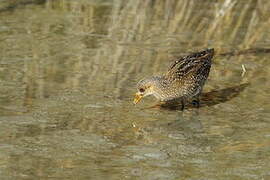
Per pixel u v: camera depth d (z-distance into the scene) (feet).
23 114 64.59
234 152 58.65
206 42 85.87
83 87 71.10
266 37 88.28
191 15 94.94
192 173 54.75
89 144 59.31
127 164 56.03
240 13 96.43
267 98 70.08
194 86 67.72
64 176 53.72
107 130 62.13
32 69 75.20
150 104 68.54
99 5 97.55
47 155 57.21
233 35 88.74
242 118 65.57
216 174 54.70
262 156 57.98
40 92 69.51
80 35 86.22
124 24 90.89
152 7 97.30
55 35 85.66
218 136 61.77
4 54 78.84
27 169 54.75
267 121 64.80
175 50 82.58
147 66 77.41
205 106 68.44
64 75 73.92
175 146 59.57
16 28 87.10
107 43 84.07
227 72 77.10
